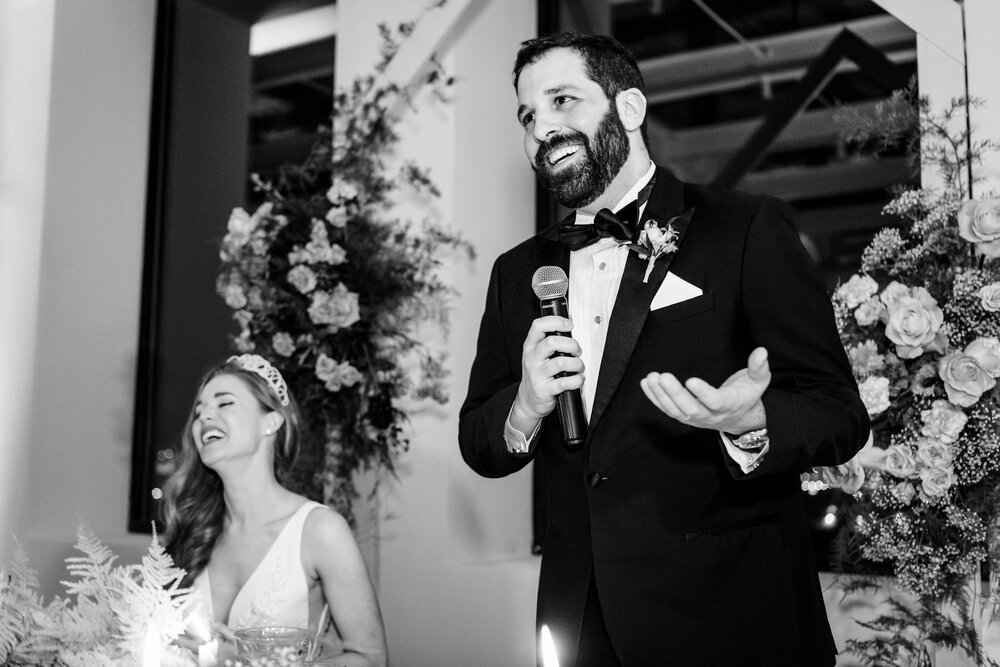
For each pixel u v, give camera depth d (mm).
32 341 3881
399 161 3352
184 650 1472
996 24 2465
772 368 1539
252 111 4230
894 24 3312
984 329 2221
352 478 3184
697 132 3793
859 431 1432
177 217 4320
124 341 4215
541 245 1898
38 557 3766
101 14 4164
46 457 3910
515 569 2973
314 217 3098
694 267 1627
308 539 2354
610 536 1576
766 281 1558
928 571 2178
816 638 1554
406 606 3158
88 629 1415
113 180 4195
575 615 1622
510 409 1663
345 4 3527
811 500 2881
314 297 2984
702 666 1511
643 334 1629
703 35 3771
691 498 1562
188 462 2500
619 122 1717
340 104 3312
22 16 4000
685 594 1531
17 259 3918
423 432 3195
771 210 1628
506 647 2955
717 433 1535
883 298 2285
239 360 2533
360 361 3061
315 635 1568
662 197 1716
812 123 3543
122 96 4242
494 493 3301
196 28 4406
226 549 2422
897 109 2479
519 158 3549
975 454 2170
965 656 2279
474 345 3273
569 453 1676
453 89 3270
